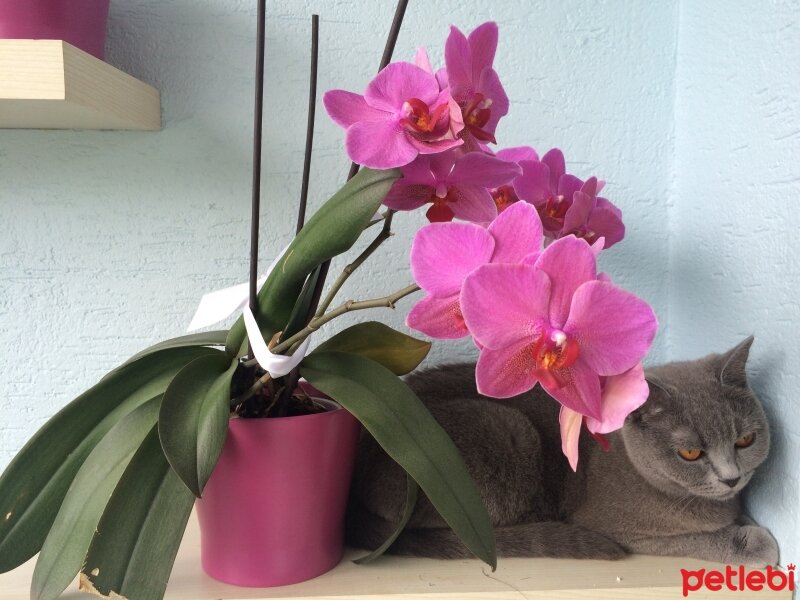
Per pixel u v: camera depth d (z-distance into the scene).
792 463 0.75
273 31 0.95
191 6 0.94
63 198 0.95
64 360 0.97
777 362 0.77
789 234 0.74
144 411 0.64
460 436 0.85
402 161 0.55
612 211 0.72
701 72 0.93
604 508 0.85
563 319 0.53
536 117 0.99
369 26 0.96
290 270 0.62
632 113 0.99
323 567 0.74
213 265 0.98
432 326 0.57
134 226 0.96
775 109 0.76
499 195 0.70
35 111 0.79
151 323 0.98
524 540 0.79
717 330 0.90
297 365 0.69
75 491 0.61
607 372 0.54
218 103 0.96
